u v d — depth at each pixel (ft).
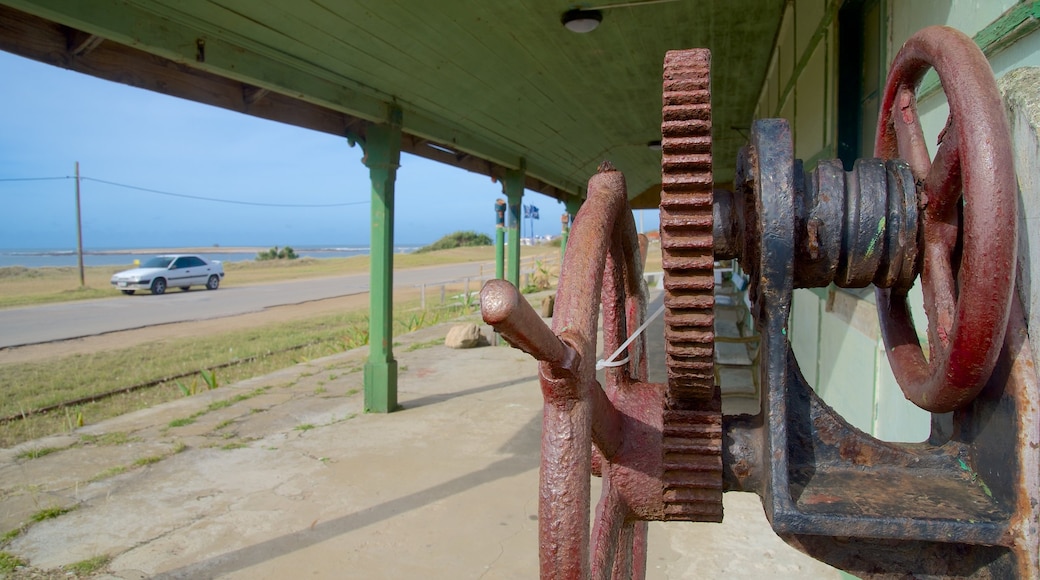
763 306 4.18
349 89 16.84
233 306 59.41
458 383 23.27
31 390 25.95
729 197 4.48
